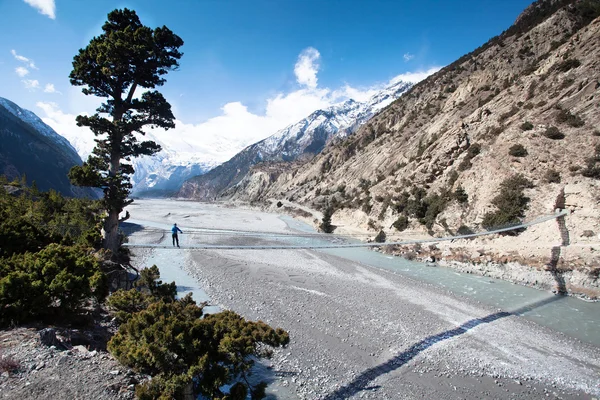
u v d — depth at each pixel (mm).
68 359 9883
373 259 34812
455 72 91562
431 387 12930
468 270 29281
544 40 66500
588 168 29609
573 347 15938
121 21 25359
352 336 17000
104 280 14414
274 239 48969
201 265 32031
